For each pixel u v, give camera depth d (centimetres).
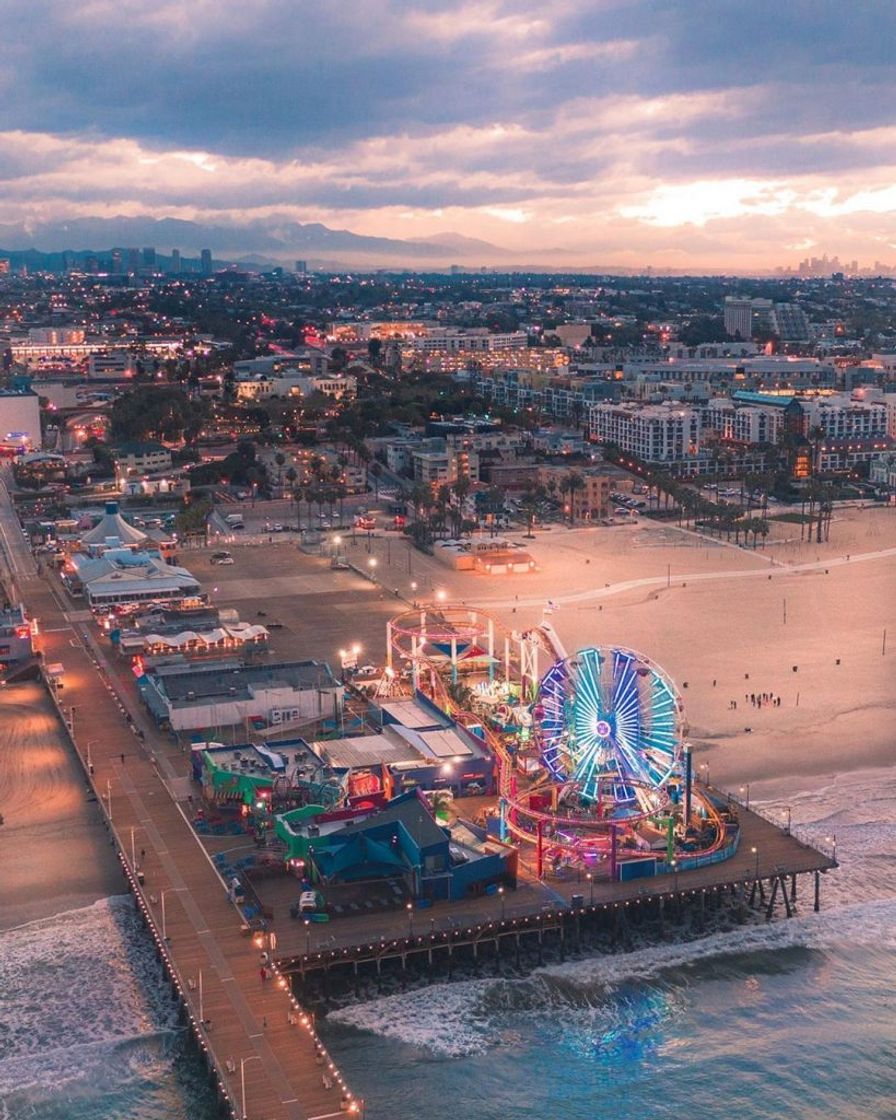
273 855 19938
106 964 17862
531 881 19225
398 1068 15712
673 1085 15512
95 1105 15125
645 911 19100
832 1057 16038
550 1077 15638
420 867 18562
